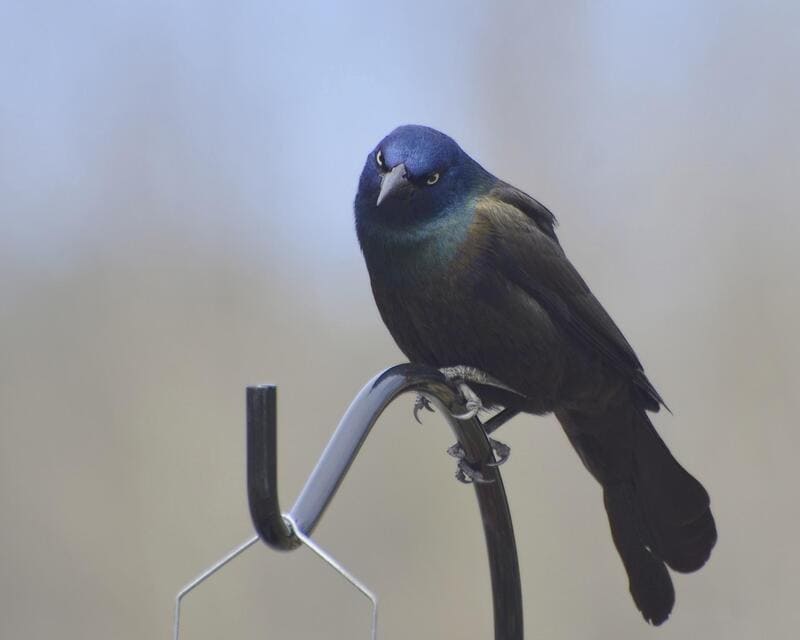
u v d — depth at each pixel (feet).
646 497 37.29
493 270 34.55
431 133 34.53
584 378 35.91
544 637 58.54
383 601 57.36
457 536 58.18
